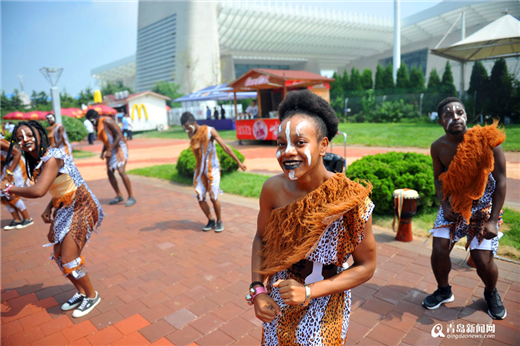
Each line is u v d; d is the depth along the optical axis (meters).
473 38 12.15
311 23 47.81
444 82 24.77
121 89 50.28
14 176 6.11
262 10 45.59
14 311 3.60
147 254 4.87
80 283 3.46
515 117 16.52
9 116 25.41
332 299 1.71
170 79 51.06
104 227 6.10
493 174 2.89
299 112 1.56
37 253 5.16
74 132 18.17
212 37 48.19
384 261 4.28
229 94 28.59
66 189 3.29
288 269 1.77
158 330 3.16
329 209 1.50
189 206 7.25
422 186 5.47
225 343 2.95
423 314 3.21
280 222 1.68
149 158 14.98
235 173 9.61
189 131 5.44
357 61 65.06
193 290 3.85
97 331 3.20
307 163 1.52
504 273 3.81
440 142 3.19
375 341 2.87
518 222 4.95
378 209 5.73
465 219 2.96
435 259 3.21
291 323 1.73
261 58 59.62
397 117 24.12
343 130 19.17
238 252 4.80
